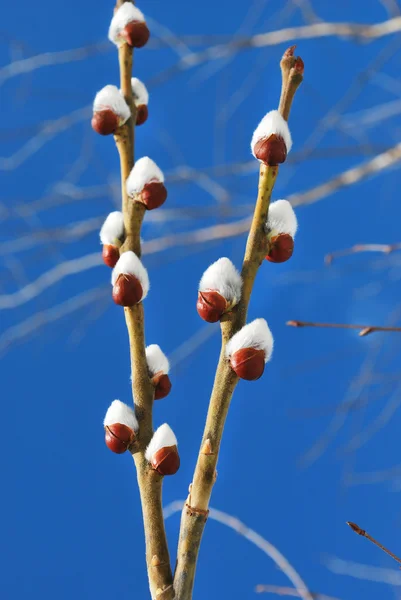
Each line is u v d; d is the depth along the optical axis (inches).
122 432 27.1
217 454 26.5
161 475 26.9
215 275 26.8
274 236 27.2
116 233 28.5
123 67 29.5
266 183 27.2
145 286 27.5
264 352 26.5
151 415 27.4
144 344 27.6
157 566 26.6
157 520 26.8
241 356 26.4
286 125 27.2
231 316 26.8
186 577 26.4
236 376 26.6
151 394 27.5
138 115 30.1
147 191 28.3
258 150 27.1
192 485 26.6
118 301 27.4
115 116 28.9
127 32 29.5
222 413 26.5
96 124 28.9
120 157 29.0
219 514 34.2
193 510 26.5
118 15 29.6
